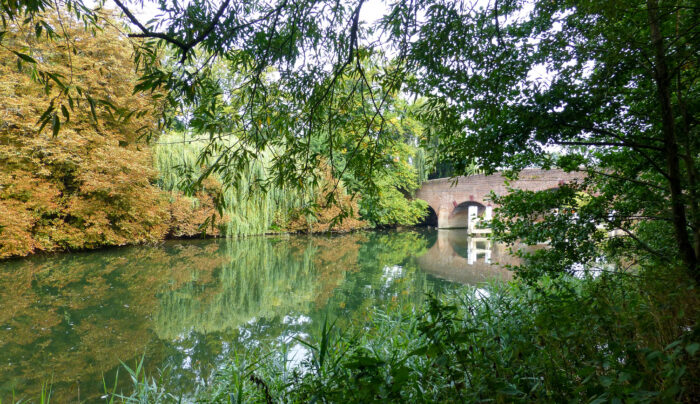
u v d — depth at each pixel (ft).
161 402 12.39
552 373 4.95
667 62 7.41
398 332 14.10
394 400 4.69
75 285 28.86
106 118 40.81
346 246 54.29
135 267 36.14
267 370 10.94
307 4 7.07
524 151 9.46
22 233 35.53
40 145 35.70
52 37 5.74
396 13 7.30
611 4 6.59
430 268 35.81
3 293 26.30
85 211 42.42
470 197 84.58
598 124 8.77
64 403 12.75
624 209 9.41
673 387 3.00
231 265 38.19
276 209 59.52
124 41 40.24
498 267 35.12
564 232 9.42
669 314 4.09
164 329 19.77
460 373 5.08
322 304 23.59
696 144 7.86
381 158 9.20
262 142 7.82
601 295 5.41
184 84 5.60
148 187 48.83
